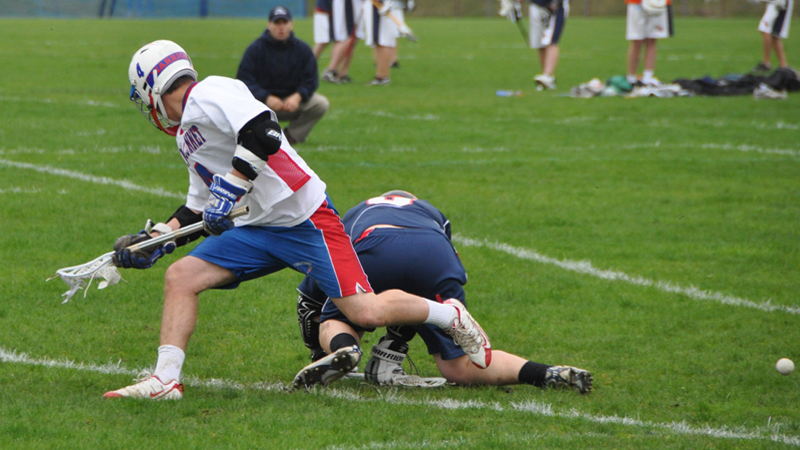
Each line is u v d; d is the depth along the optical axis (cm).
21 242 2370
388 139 4222
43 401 1377
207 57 8444
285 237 1427
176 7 18875
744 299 2117
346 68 6750
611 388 1573
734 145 4184
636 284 2219
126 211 2733
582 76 7381
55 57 8112
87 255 2291
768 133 4528
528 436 1296
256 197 1394
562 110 5266
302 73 3900
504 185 3300
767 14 6700
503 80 7050
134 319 1877
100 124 4388
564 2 6325
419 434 1302
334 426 1319
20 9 18175
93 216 2664
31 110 4700
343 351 1424
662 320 1962
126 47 9675
